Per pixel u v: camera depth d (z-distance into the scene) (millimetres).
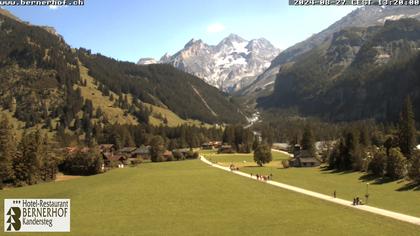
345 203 101062
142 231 77500
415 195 108188
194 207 98688
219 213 91812
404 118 168625
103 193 119125
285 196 112000
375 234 72500
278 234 73938
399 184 125812
